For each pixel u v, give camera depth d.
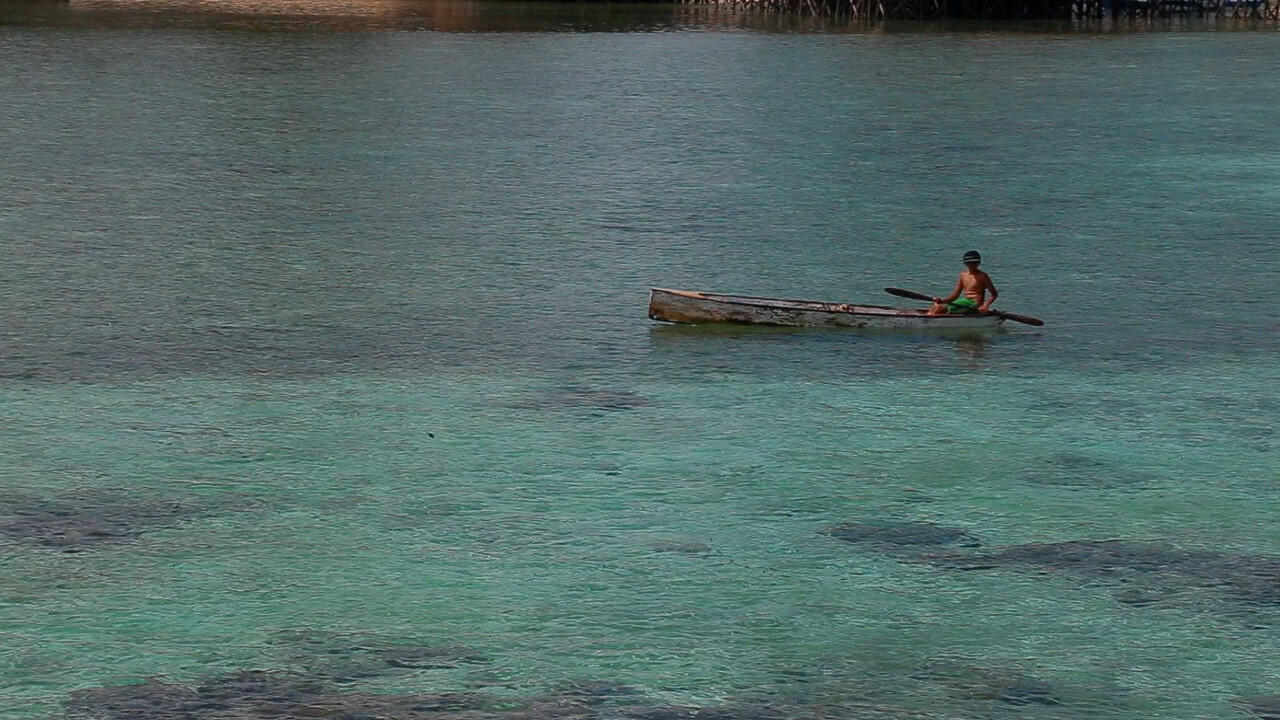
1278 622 17.83
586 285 33.72
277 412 25.06
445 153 51.25
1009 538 20.23
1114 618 17.92
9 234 38.19
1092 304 32.50
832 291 33.69
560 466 22.77
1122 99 66.19
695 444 23.77
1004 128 58.00
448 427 24.42
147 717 15.44
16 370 27.08
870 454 23.44
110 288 33.06
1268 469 22.89
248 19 106.00
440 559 19.45
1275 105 64.44
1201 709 15.92
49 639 17.09
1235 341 29.81
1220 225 40.69
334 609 17.98
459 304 32.00
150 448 23.30
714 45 89.62
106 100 63.12
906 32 98.81
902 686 16.34
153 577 18.73
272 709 15.62
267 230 39.19
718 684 16.31
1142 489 22.05
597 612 17.97
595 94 66.94
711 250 37.47
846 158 51.09
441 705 15.77
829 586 18.72
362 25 102.12
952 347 29.16
